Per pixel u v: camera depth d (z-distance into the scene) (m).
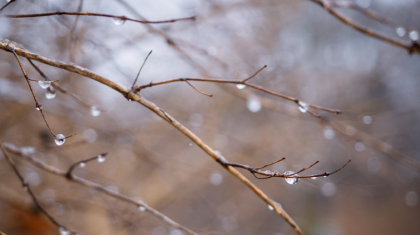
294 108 2.80
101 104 2.95
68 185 2.94
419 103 5.79
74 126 2.94
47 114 2.86
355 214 7.74
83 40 2.34
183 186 3.97
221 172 4.97
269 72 3.29
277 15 4.04
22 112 2.73
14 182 2.97
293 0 3.75
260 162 4.98
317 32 6.60
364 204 8.16
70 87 2.71
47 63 1.15
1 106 2.65
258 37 3.69
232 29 3.24
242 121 5.38
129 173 4.18
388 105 5.16
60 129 2.94
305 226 6.79
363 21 7.38
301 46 5.78
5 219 3.37
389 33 6.90
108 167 4.04
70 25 2.27
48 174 3.18
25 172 2.91
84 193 2.81
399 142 4.39
